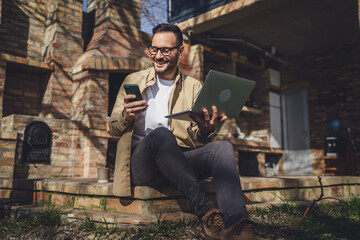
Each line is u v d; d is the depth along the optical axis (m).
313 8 5.96
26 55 5.50
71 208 2.37
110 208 2.13
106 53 5.46
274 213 2.32
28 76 5.50
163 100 2.05
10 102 5.25
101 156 5.15
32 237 1.94
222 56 6.99
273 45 7.76
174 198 2.09
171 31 1.99
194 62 6.46
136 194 1.95
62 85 5.45
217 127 1.91
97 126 5.14
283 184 2.79
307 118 8.06
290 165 8.21
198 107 1.68
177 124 2.00
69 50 5.60
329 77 7.80
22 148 4.49
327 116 7.75
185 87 2.12
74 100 5.46
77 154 5.04
